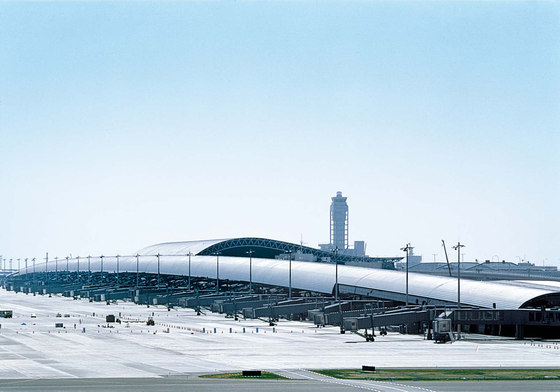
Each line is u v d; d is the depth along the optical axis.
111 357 102.25
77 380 76.62
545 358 100.25
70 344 122.69
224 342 126.62
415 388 70.25
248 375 80.75
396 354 105.88
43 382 74.81
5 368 88.81
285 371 85.62
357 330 140.38
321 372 84.25
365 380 76.81
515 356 102.81
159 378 78.50
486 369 87.25
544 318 132.75
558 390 68.81
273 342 126.31
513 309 134.50
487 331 143.00
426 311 141.25
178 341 128.62
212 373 83.38
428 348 115.38
